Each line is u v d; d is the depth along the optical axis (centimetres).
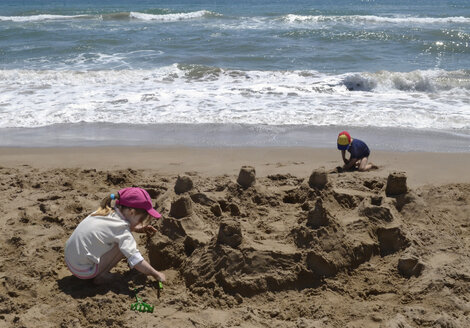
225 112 1073
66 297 395
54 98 1179
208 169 743
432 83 1308
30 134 946
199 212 498
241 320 371
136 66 1559
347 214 491
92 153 836
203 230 464
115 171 718
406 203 523
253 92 1232
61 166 767
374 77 1317
